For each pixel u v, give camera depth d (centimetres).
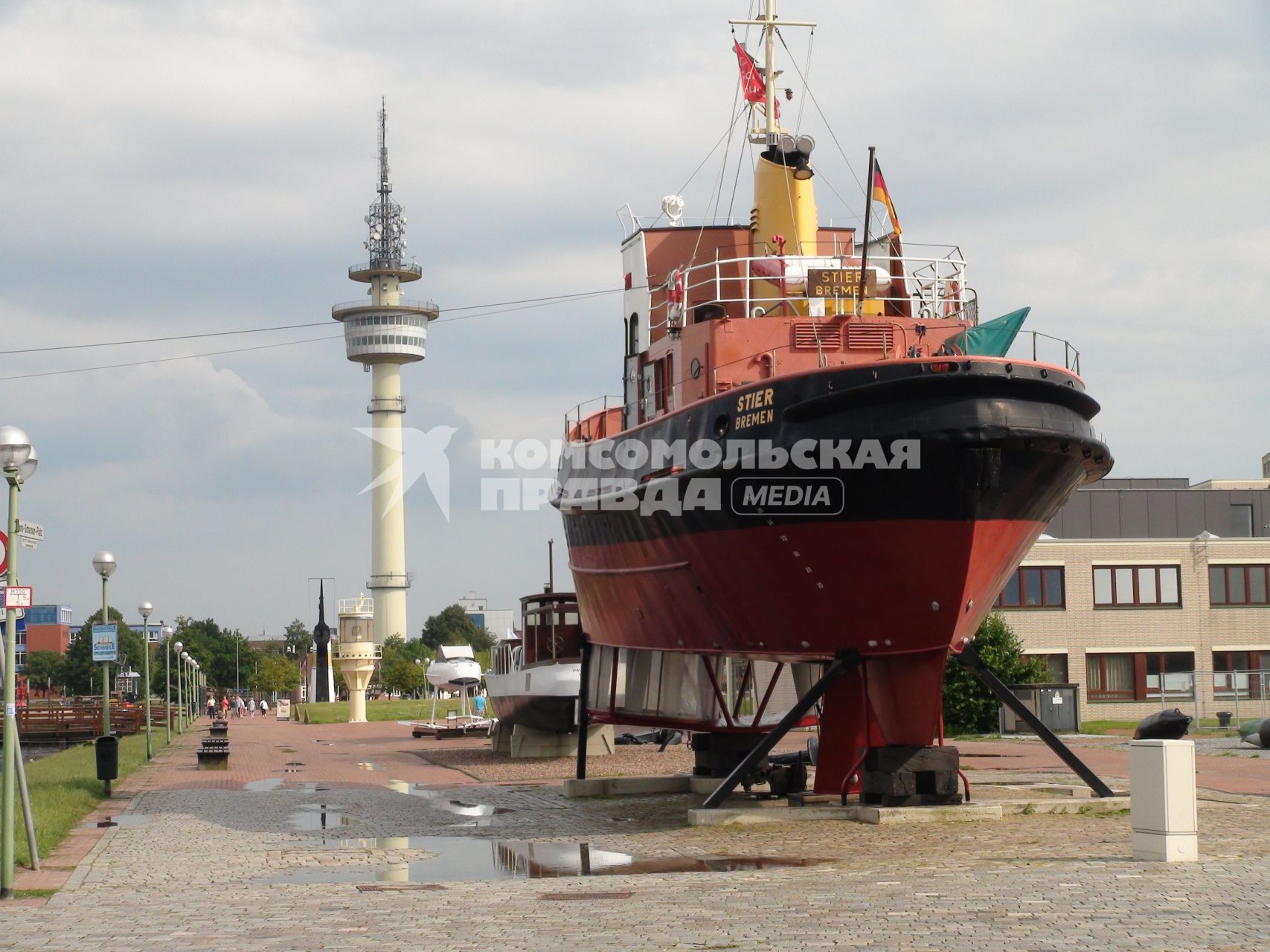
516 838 1928
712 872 1501
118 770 3059
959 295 2344
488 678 4234
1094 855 1520
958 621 1959
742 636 2231
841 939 1040
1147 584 5138
